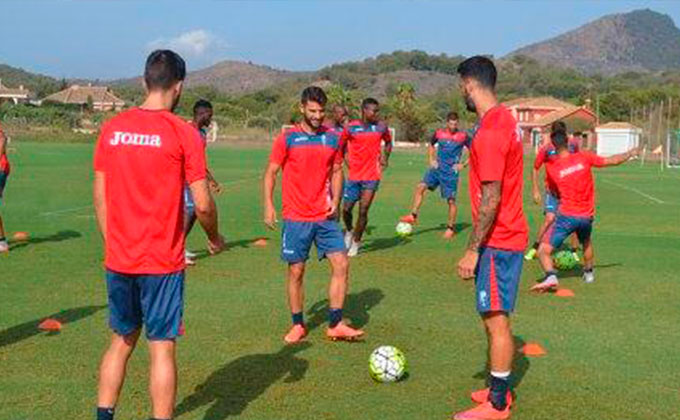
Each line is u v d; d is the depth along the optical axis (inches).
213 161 1563.7
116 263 183.0
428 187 598.2
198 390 236.5
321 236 291.0
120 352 192.7
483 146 206.8
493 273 214.1
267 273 422.3
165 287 183.9
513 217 213.6
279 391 236.4
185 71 191.0
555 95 6043.3
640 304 362.9
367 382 245.9
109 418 192.1
